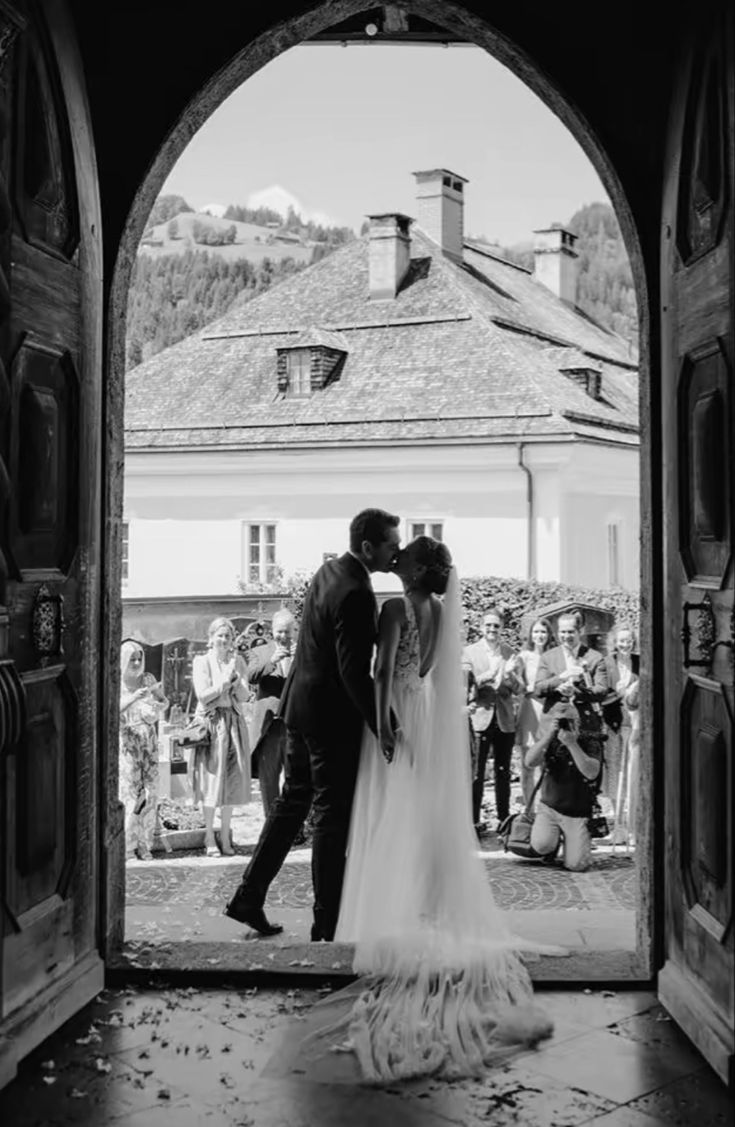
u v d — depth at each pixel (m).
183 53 4.86
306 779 6.00
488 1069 4.01
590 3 4.77
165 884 7.70
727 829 3.94
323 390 27.64
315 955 5.00
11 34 3.80
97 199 4.66
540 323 33.91
